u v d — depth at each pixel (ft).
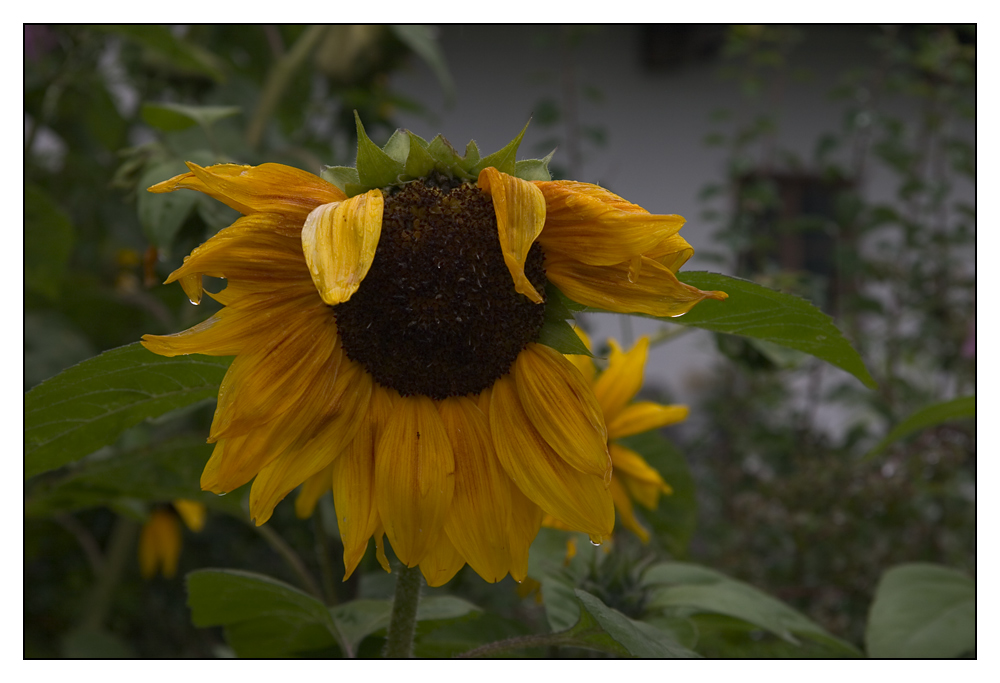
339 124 4.99
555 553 2.61
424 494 2.18
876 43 5.89
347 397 2.21
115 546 3.83
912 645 2.73
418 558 2.18
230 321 2.15
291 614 2.51
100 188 4.25
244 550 4.56
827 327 2.25
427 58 4.10
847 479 3.98
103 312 4.32
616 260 2.15
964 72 5.49
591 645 2.30
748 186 5.88
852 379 5.46
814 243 8.21
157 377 2.27
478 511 2.21
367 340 2.20
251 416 2.13
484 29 8.88
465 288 2.18
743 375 5.27
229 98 4.32
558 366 2.22
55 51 4.11
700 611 2.69
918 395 5.05
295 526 4.42
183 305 3.86
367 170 2.17
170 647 4.40
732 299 2.24
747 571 3.99
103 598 3.77
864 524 4.01
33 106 3.99
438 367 2.21
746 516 4.09
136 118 4.53
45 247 3.26
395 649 2.25
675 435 7.56
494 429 2.22
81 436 2.35
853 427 5.05
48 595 4.24
